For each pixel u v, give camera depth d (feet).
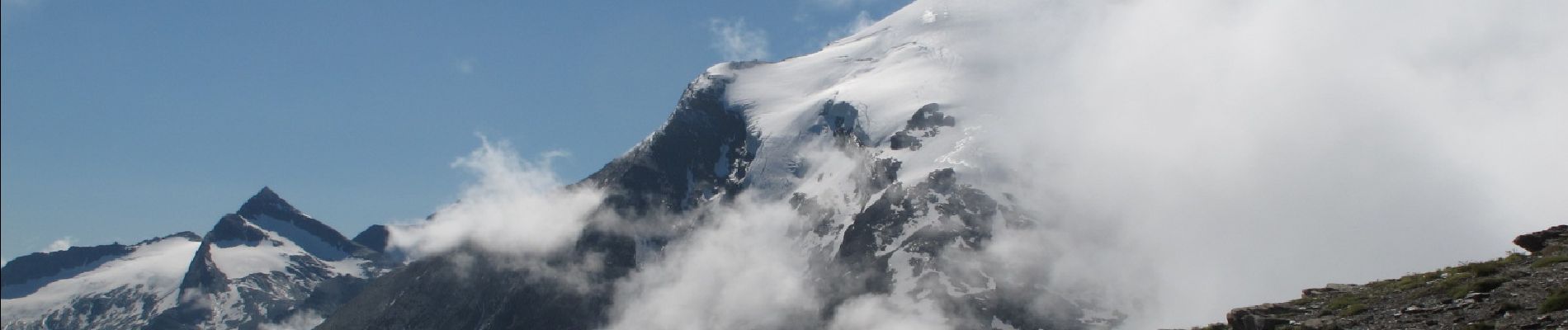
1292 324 169.07
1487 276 167.12
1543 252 175.42
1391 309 163.84
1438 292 165.58
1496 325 144.87
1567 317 139.54
